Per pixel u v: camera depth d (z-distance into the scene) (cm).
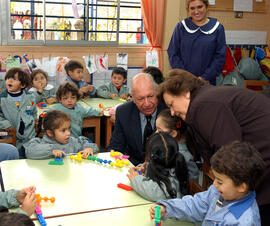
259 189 138
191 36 353
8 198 144
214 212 125
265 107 138
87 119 337
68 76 404
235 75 464
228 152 116
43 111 334
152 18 441
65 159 196
